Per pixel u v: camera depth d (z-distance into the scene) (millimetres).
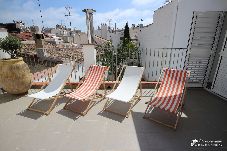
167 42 7426
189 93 5590
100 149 3100
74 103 4840
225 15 5488
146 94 5414
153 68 9609
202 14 5457
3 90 5684
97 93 5277
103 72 5000
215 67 6098
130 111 4328
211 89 5711
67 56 10188
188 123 3877
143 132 3564
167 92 4242
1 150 3096
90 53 5984
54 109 4543
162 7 8438
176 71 4410
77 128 3721
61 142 3287
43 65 10000
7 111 4457
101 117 4148
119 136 3447
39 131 3625
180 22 6059
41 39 10320
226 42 5133
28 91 5754
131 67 4895
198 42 5719
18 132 3598
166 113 4270
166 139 3350
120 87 4738
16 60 4957
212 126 3770
